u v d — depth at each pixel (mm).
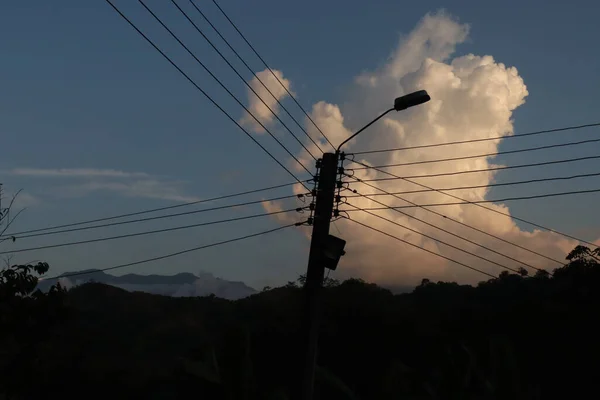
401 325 41500
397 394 28547
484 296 48156
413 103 17250
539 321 39500
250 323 45750
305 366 16203
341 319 42906
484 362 28719
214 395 25188
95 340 45281
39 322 18938
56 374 38219
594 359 37344
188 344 45844
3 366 19266
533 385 33125
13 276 18516
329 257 16812
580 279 39219
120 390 39281
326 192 17500
